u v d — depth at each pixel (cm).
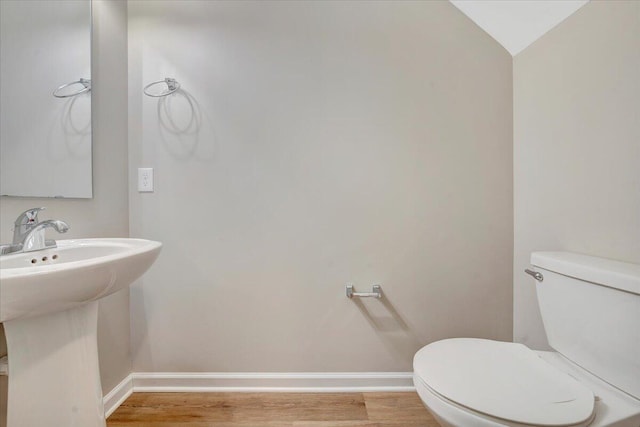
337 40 131
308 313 134
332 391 133
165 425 114
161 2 133
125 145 132
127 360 132
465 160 133
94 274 65
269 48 132
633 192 84
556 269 92
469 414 69
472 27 131
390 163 133
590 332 82
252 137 133
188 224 134
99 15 117
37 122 93
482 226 133
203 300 135
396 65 132
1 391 82
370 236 133
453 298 134
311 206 133
